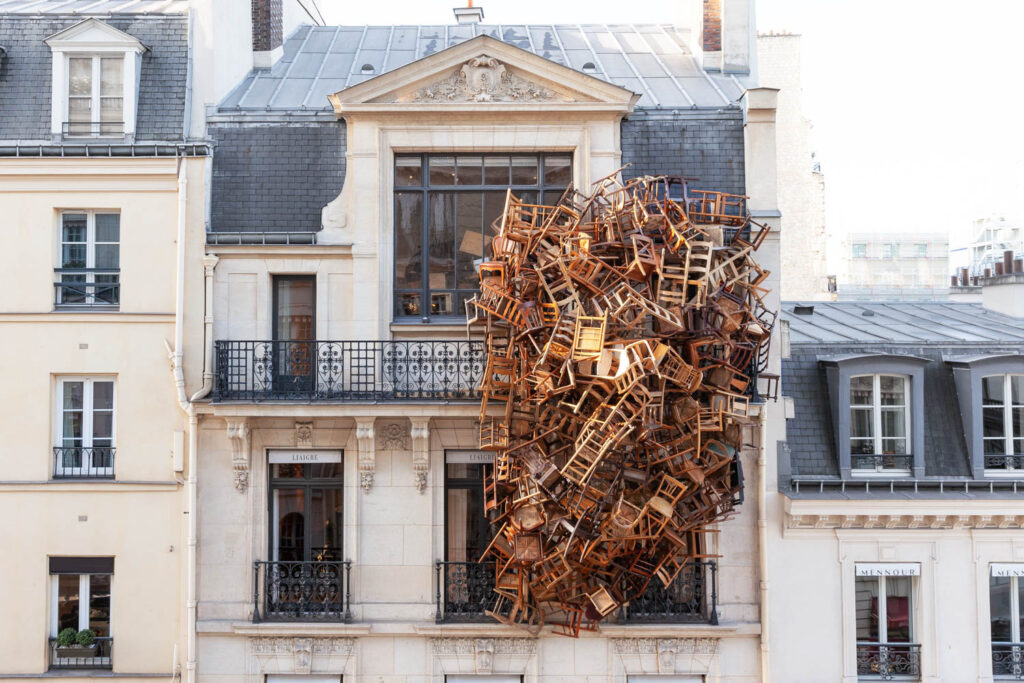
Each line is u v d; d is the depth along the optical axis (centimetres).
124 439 1653
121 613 1633
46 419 1658
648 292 1438
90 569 1648
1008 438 1719
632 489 1469
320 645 1620
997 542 1652
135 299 1667
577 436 1455
